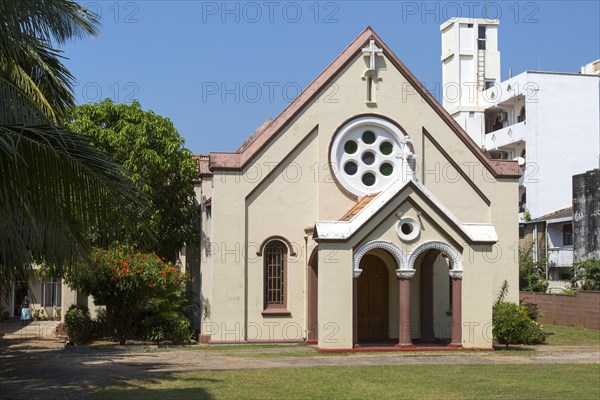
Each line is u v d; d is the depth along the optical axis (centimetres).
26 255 1389
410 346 2489
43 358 2275
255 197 2789
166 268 2712
